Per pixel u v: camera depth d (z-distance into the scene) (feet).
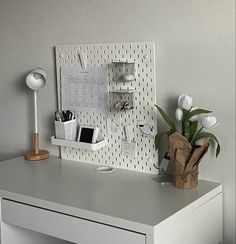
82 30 7.23
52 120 7.95
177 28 6.18
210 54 5.94
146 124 6.57
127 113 6.76
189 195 5.62
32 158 7.65
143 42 6.45
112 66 6.82
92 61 7.07
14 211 5.95
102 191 5.84
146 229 4.66
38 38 7.91
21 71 8.34
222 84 5.90
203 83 6.06
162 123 6.49
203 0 5.90
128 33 6.68
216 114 6.00
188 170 5.82
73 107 7.45
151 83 6.45
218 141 6.02
